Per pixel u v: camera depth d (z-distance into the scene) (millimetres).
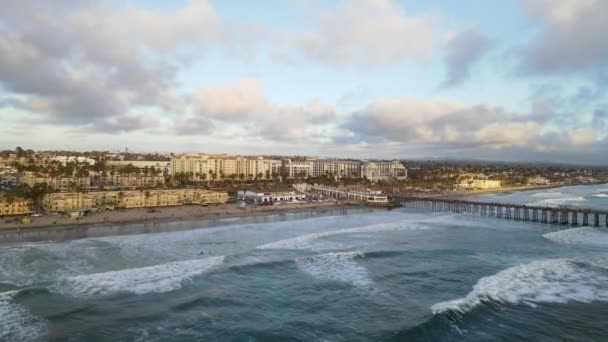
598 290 54312
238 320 46406
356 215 161125
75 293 54438
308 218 148125
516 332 42531
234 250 85312
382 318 46844
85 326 44469
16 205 136125
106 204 156250
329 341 41406
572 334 42188
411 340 41156
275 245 87375
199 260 72375
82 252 81312
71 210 141750
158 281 59625
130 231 110500
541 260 72812
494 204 158375
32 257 76562
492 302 50000
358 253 75875
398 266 68625
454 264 70125
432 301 51938
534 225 131375
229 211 159500
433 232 108438
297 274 63531
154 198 167625
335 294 54781
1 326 44219
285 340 41750
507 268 67062
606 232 109812
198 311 48781
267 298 53188
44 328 43938
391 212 175750
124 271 64562
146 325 44906
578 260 70062
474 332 42594
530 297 51812
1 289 57875
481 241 94375
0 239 96125
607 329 43156
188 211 154625
